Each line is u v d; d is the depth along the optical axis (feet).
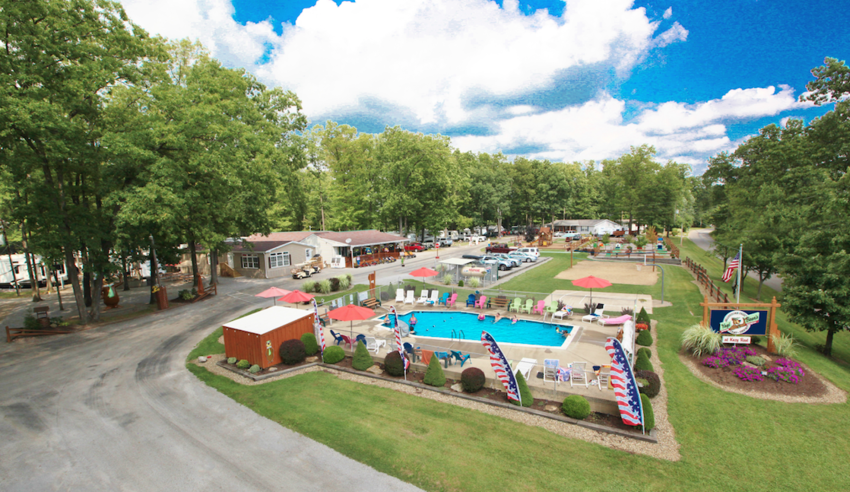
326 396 45.78
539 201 290.15
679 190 271.49
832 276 54.80
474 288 106.22
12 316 91.91
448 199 219.82
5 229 119.75
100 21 74.49
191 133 84.89
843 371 50.31
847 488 29.32
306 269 135.54
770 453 33.40
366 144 230.27
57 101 67.87
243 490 30.04
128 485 30.78
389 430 38.06
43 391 48.55
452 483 30.30
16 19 64.03
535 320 72.18
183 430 38.81
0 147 67.15
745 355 50.75
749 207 113.80
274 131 127.85
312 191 236.22
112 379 52.16
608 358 52.54
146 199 75.87
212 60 115.65
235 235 121.19
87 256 84.43
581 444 35.24
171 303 99.96
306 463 33.24
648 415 36.14
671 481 30.22
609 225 286.87
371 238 174.29
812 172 108.37
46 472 32.53
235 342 57.06
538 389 43.91
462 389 46.29
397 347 57.26
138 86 83.41
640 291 97.14
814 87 112.16
